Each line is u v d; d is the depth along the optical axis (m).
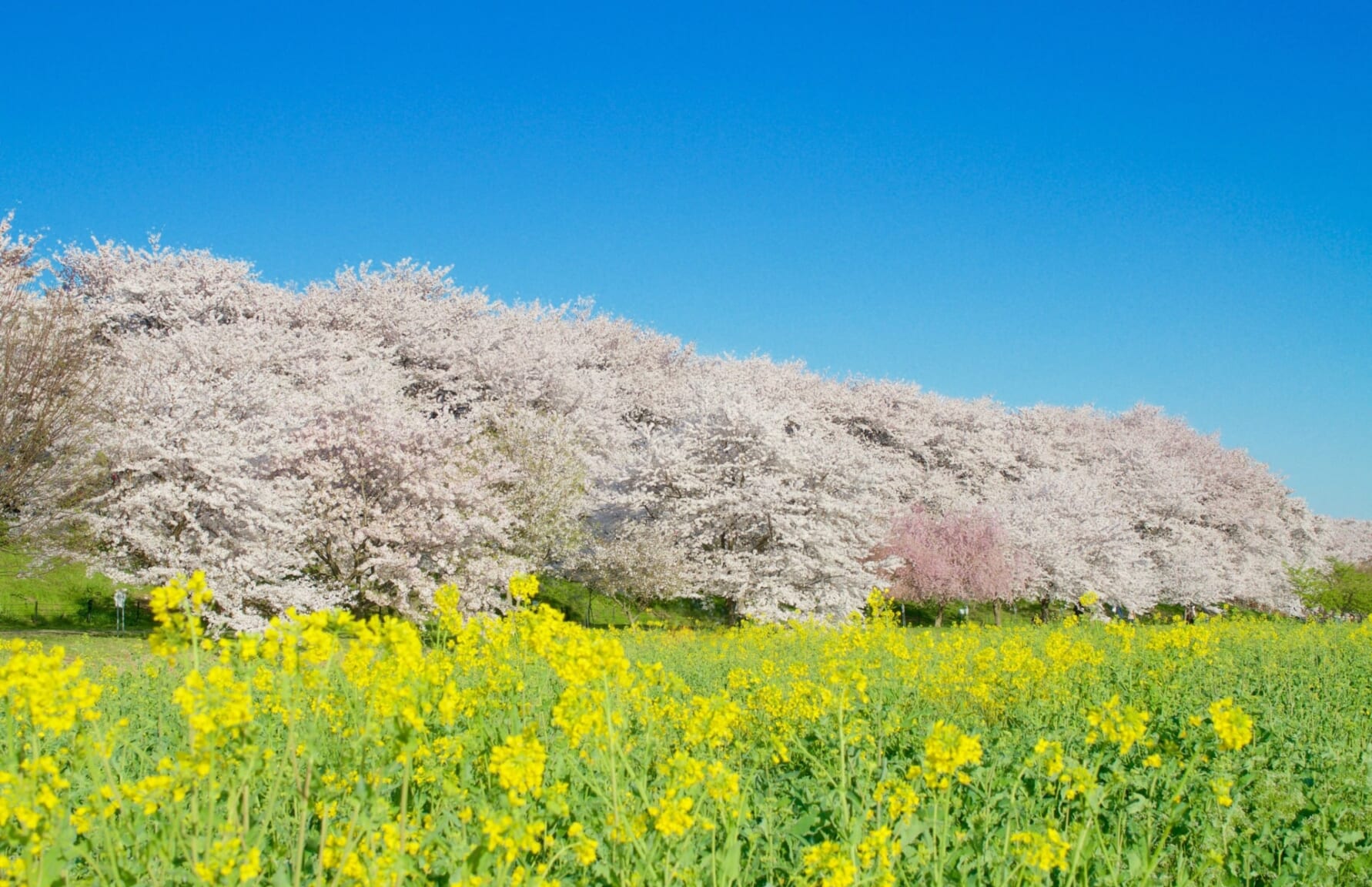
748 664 12.37
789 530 29.20
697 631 25.38
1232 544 49.94
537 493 27.72
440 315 40.25
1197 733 7.24
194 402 21.39
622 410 41.91
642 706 5.86
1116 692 9.42
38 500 19.78
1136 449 51.84
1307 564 55.09
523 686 6.10
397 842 3.46
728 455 31.11
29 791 3.32
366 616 23.20
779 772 6.53
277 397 23.89
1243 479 54.56
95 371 20.78
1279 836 5.41
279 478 22.05
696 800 4.35
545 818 4.47
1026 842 4.15
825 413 45.81
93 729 4.13
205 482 20.56
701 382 39.03
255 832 4.07
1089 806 4.58
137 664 11.75
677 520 30.11
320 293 39.31
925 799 5.55
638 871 3.78
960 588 35.34
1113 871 4.38
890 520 35.47
